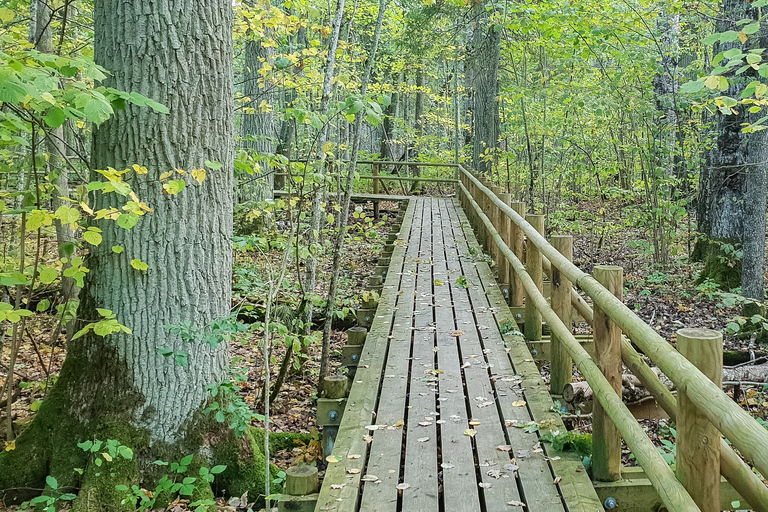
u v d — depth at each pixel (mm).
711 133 10234
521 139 16344
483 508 2770
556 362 3973
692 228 12352
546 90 11438
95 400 3904
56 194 4898
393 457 3133
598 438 2928
